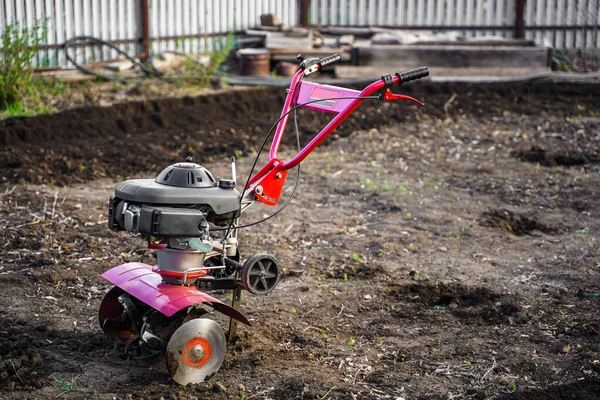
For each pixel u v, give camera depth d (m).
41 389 3.70
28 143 7.12
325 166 7.04
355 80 10.95
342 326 4.32
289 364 3.97
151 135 7.78
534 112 9.26
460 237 5.46
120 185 3.79
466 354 4.11
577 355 4.09
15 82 8.17
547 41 12.61
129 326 4.04
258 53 11.25
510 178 6.77
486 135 8.27
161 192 3.68
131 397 3.67
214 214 3.80
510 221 5.79
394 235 5.45
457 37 12.58
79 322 4.24
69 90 9.32
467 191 6.41
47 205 5.61
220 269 3.96
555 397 3.78
